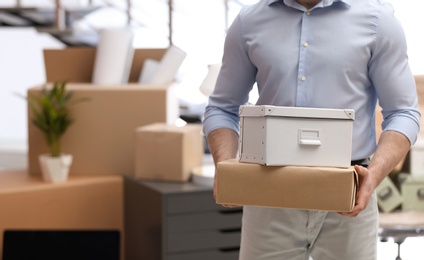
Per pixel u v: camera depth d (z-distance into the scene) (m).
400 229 2.66
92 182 3.19
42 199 3.07
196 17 5.34
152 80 3.50
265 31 1.69
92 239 2.93
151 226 3.01
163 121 3.30
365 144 1.66
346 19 1.63
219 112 1.80
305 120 1.47
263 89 1.70
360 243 1.66
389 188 2.94
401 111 1.62
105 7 5.52
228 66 1.78
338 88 1.63
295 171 1.47
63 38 5.52
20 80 6.37
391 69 1.62
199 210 2.95
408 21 3.86
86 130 3.32
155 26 5.51
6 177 3.33
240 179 1.52
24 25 5.52
